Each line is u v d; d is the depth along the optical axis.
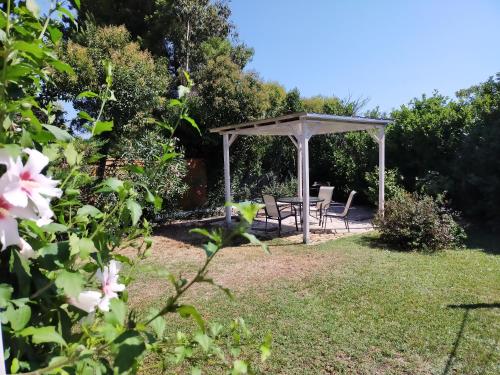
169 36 16.52
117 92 8.85
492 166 8.80
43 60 0.93
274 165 14.35
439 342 3.31
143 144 8.43
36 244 0.83
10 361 0.77
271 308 4.12
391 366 2.97
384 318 3.82
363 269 5.59
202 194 12.05
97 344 1.00
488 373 2.84
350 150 13.57
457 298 4.33
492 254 6.49
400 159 11.82
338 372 2.90
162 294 4.65
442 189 9.73
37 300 0.82
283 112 15.22
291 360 3.06
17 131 0.93
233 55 16.97
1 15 0.86
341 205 13.14
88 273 1.04
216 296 4.54
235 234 0.78
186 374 2.74
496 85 9.79
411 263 5.91
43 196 0.77
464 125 10.07
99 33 9.66
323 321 3.78
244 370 0.95
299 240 7.96
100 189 1.03
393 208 7.48
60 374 0.77
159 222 10.07
